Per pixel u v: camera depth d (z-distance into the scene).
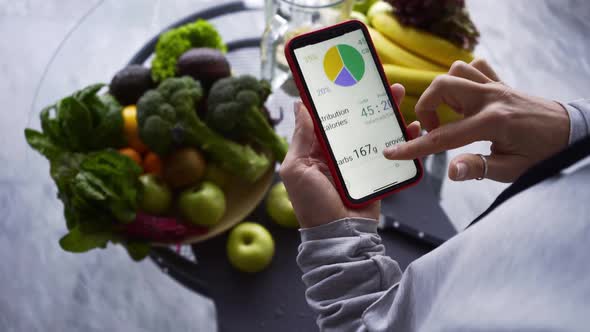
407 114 0.94
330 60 0.64
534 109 0.49
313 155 0.67
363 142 0.65
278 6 0.93
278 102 1.01
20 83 1.55
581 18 1.50
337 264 0.54
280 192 0.92
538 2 1.52
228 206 0.91
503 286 0.38
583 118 0.49
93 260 1.32
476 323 0.38
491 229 0.41
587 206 0.36
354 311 0.52
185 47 0.94
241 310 0.85
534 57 1.42
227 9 1.12
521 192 0.41
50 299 1.30
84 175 0.81
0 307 1.29
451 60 0.91
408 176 0.66
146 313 1.30
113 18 1.14
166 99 0.88
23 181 1.39
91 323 1.29
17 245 1.32
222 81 0.91
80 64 1.10
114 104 0.90
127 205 0.83
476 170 0.52
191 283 0.88
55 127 0.87
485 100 0.51
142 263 1.33
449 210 1.01
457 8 0.91
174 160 0.88
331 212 0.58
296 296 0.87
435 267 0.45
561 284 0.35
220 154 0.89
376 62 0.65
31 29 1.60
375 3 1.02
